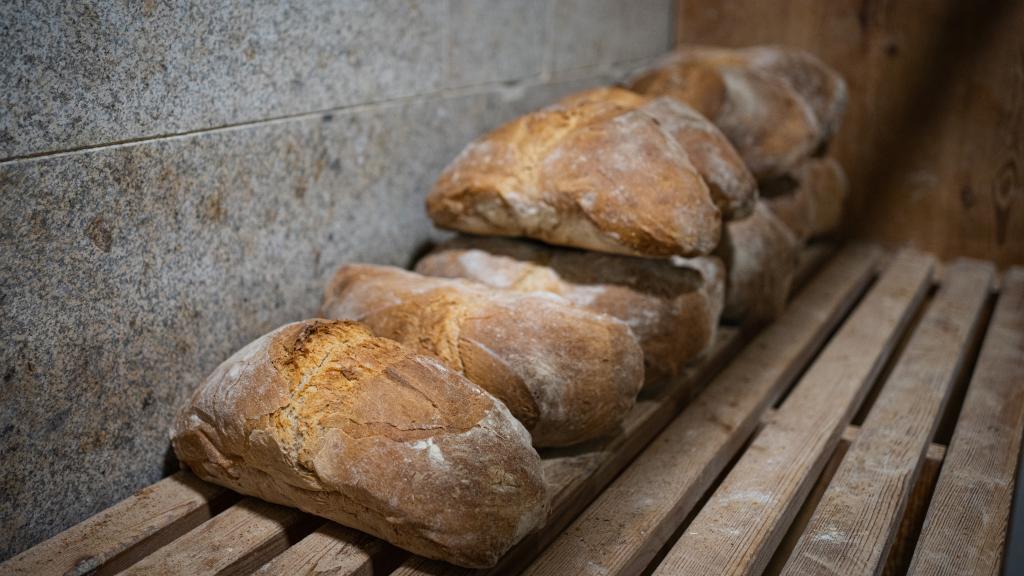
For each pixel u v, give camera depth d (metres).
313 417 0.79
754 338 1.22
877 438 1.00
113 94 0.81
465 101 1.21
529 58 1.33
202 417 0.84
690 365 1.10
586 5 1.43
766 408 1.10
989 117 1.50
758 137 1.23
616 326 0.92
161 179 0.86
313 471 0.78
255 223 0.96
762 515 0.87
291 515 0.84
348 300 0.97
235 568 0.79
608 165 0.95
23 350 0.79
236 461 0.83
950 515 0.89
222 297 0.94
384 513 0.76
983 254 1.57
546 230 0.99
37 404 0.80
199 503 0.86
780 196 1.33
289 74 0.96
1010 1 1.45
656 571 0.80
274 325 1.00
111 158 0.82
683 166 0.96
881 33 1.55
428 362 0.82
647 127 0.98
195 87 0.87
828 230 1.51
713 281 1.07
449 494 0.75
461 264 1.04
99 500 0.86
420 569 0.78
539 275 1.01
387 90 1.08
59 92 0.78
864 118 1.60
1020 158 1.50
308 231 1.02
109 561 0.79
